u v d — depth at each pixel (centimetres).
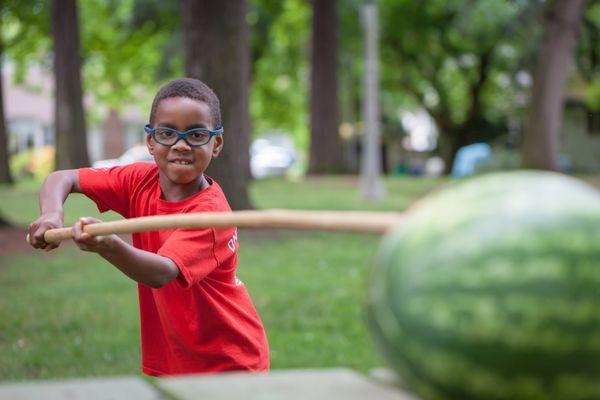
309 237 1148
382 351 146
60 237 259
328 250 1027
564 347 128
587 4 2594
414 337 136
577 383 129
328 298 730
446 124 3856
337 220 156
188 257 267
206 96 304
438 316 133
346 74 3638
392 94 4375
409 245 141
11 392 173
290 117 4197
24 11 2684
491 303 130
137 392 175
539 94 2292
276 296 736
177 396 170
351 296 738
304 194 1777
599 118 3516
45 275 850
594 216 134
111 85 3656
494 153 3161
